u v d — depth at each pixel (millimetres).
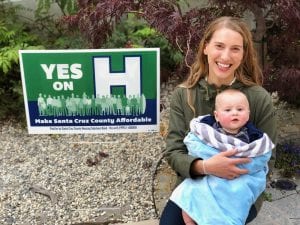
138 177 3473
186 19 2953
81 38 4605
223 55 2062
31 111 2994
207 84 2184
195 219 2057
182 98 2234
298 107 4426
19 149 3979
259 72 2275
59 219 3021
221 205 2025
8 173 3596
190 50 2795
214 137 2014
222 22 2104
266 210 3008
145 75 2885
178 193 2127
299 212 2996
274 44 3320
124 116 2990
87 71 2877
